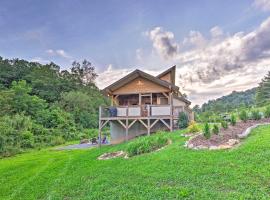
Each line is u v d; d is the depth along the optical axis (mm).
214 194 7125
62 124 41938
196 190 7566
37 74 63969
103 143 28453
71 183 10523
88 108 58438
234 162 9180
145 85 23828
